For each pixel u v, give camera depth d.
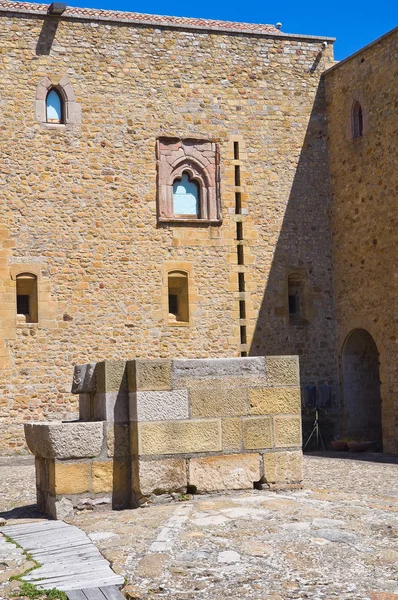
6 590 5.94
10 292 18.64
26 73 19.22
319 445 20.31
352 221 20.14
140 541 7.11
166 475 8.89
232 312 20.19
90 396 9.62
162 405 8.96
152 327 19.52
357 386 20.61
